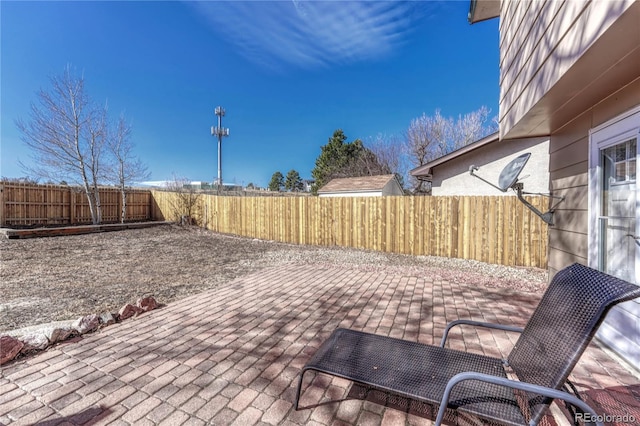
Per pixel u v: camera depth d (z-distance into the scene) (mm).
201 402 1990
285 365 2465
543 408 1331
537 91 2764
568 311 1510
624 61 2035
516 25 3402
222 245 9602
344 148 27391
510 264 6824
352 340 2172
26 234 9320
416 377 1704
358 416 1872
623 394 2041
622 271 2662
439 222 7797
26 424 1774
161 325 3262
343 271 6031
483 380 1326
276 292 4539
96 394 2061
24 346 2586
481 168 9234
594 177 2988
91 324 3107
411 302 4086
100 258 7238
